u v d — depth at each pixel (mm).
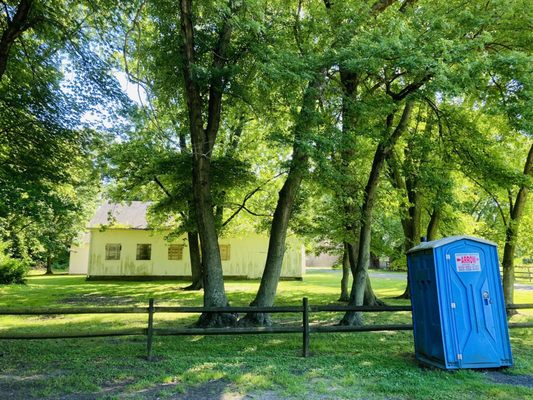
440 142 11258
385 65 8562
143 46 11117
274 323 11039
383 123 10492
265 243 30609
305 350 7164
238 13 9117
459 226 16562
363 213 10617
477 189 15602
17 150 13438
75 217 25781
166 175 16031
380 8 10156
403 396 5035
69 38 12281
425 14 8648
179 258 30078
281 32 9453
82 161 15180
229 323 9680
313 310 7270
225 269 30125
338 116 9734
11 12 12023
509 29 9359
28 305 14664
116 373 6008
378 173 10742
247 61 9984
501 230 13328
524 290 21609
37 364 6555
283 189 10719
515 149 14258
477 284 6258
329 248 17672
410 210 17516
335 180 9719
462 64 7562
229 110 13188
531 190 12844
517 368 6094
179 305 14875
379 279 30984
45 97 13336
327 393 5164
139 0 11062
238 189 16141
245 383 5551
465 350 6070
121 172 16422
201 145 10023
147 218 23250
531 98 7688
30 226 22906
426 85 8234
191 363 6598
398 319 11930
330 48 8797
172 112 13086
